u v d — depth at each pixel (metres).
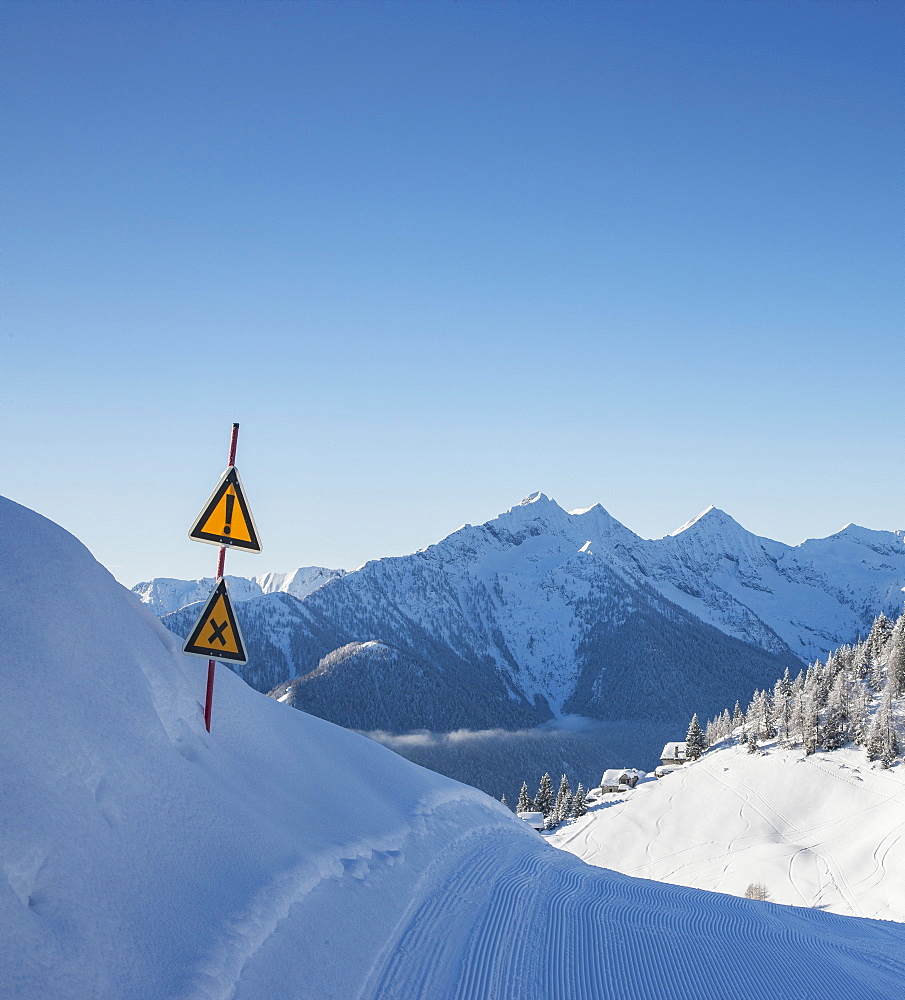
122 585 9.04
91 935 5.17
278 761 10.07
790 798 99.38
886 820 84.62
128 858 6.06
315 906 7.46
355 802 10.94
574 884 11.71
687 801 108.75
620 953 8.59
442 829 12.41
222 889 6.65
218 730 9.21
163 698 8.11
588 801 134.38
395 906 8.73
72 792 5.96
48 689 6.38
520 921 9.34
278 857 7.73
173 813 6.90
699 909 11.21
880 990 8.36
